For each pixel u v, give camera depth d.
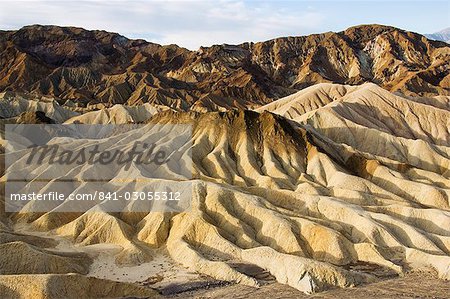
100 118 190.75
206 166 110.69
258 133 117.88
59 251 72.25
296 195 90.06
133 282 66.62
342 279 65.25
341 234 76.44
